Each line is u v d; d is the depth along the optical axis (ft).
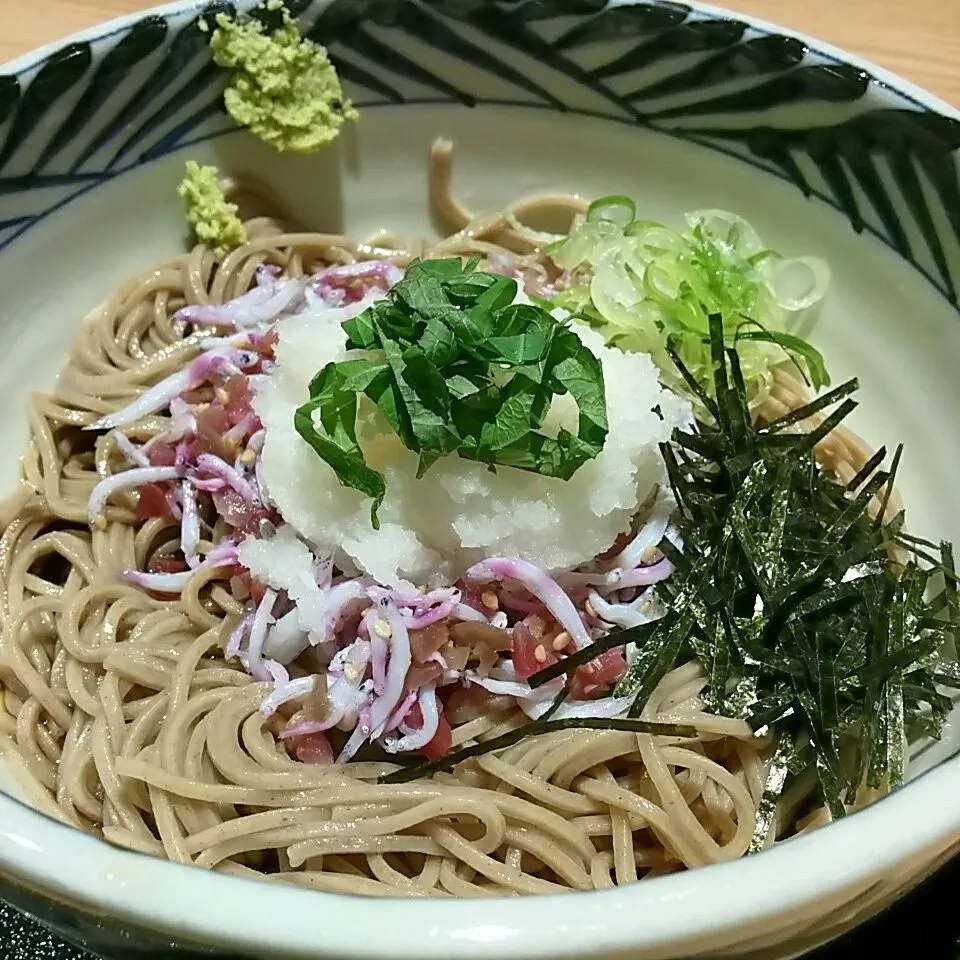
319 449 0.66
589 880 0.65
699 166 0.88
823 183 0.83
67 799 0.67
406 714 0.67
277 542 0.70
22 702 0.72
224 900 0.46
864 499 0.73
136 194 0.85
